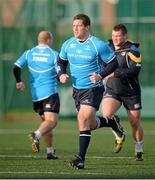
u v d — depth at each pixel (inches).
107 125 1158.3
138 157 1195.9
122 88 1173.7
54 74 1210.6
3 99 2268.7
